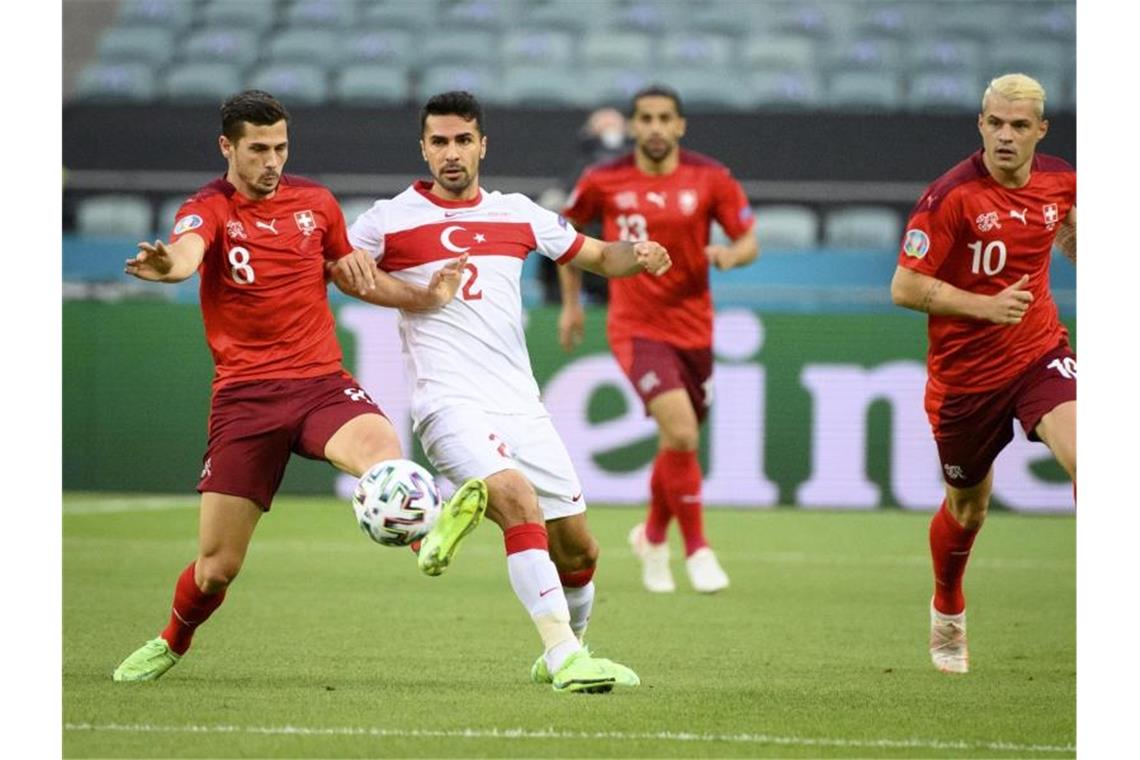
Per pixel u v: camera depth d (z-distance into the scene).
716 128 66.81
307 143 66.62
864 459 52.06
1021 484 51.59
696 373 36.59
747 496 52.31
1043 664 26.78
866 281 60.28
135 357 53.34
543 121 67.50
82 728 20.19
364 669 25.09
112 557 39.66
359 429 22.31
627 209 36.25
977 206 23.77
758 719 21.19
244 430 22.69
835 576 38.31
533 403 23.80
